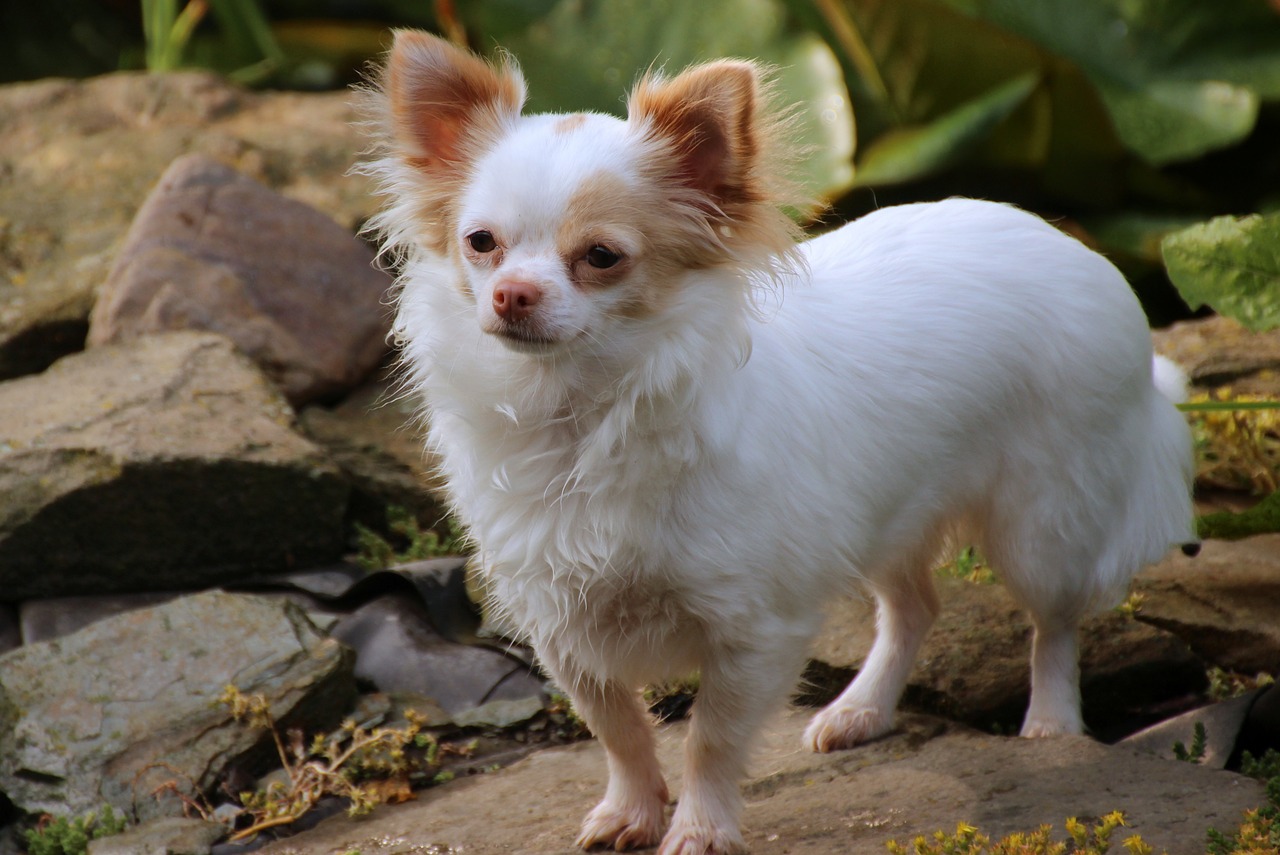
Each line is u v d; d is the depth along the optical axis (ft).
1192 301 20.25
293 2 45.24
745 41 33.01
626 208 13.60
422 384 15.08
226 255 27.32
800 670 14.97
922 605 17.62
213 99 35.27
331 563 22.71
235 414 23.08
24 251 29.27
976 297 16.11
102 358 24.73
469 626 20.97
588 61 33.76
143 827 16.72
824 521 14.69
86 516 21.26
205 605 19.89
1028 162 32.24
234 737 17.89
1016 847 13.02
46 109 34.78
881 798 15.53
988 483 16.67
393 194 15.47
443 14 35.83
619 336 13.67
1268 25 32.45
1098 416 16.40
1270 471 22.07
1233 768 16.93
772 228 14.20
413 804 17.24
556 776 17.42
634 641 14.66
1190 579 20.10
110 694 18.47
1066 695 17.26
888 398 15.49
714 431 13.78
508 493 14.35
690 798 14.80
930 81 31.99
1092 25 33.24
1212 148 30.60
